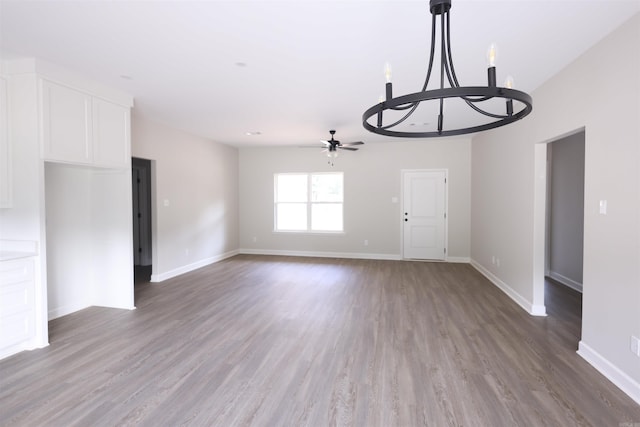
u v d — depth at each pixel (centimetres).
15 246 300
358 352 285
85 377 245
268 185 774
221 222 711
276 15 219
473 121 498
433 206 690
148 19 225
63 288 375
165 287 494
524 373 250
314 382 239
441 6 152
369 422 196
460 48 263
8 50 273
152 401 216
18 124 296
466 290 477
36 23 230
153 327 341
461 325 346
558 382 238
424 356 278
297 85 352
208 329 336
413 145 695
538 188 369
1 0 201
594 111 260
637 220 217
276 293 463
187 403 214
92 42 258
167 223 545
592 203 263
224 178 721
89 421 196
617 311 235
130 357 277
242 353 284
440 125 183
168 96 389
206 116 479
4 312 272
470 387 232
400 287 493
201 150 636
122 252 394
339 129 567
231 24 231
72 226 383
